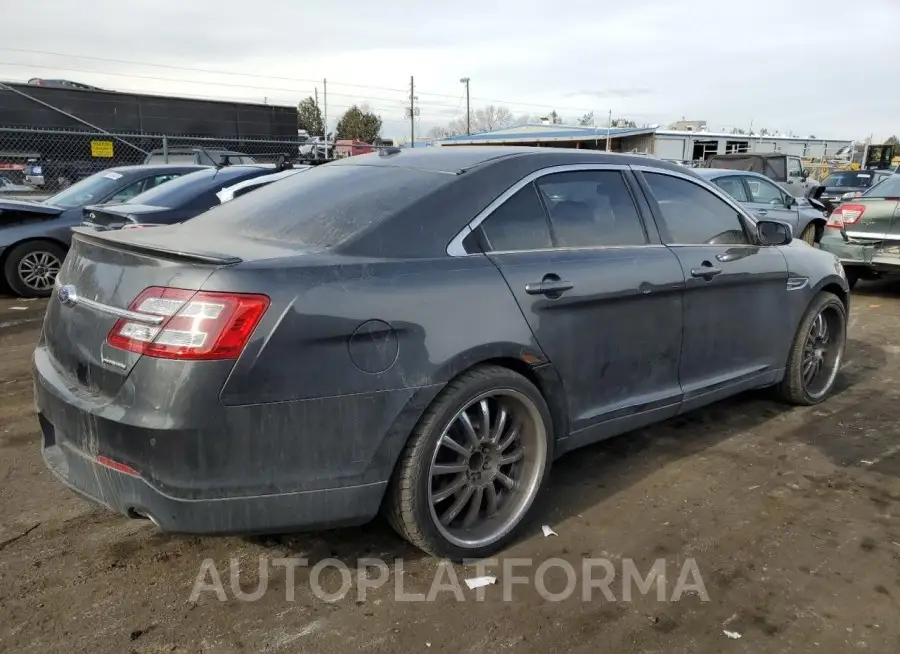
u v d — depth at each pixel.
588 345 3.33
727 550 3.14
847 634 2.60
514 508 3.17
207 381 2.37
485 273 2.96
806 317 4.72
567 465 3.98
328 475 2.59
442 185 3.08
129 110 21.66
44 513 3.36
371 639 2.55
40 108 20.19
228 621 2.63
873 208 8.59
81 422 2.58
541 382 3.17
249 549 3.10
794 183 16.45
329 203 3.13
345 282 2.61
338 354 2.55
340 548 3.12
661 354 3.72
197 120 22.69
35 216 8.51
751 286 4.23
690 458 4.08
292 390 2.48
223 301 2.40
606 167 3.69
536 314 3.09
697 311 3.89
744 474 3.88
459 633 2.59
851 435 4.44
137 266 2.57
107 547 3.09
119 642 2.50
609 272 3.39
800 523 3.37
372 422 2.63
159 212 7.11
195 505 2.43
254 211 3.33
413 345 2.71
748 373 4.34
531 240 3.23
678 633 2.60
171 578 2.88
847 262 8.82
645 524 3.35
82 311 2.71
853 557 3.09
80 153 20.05
